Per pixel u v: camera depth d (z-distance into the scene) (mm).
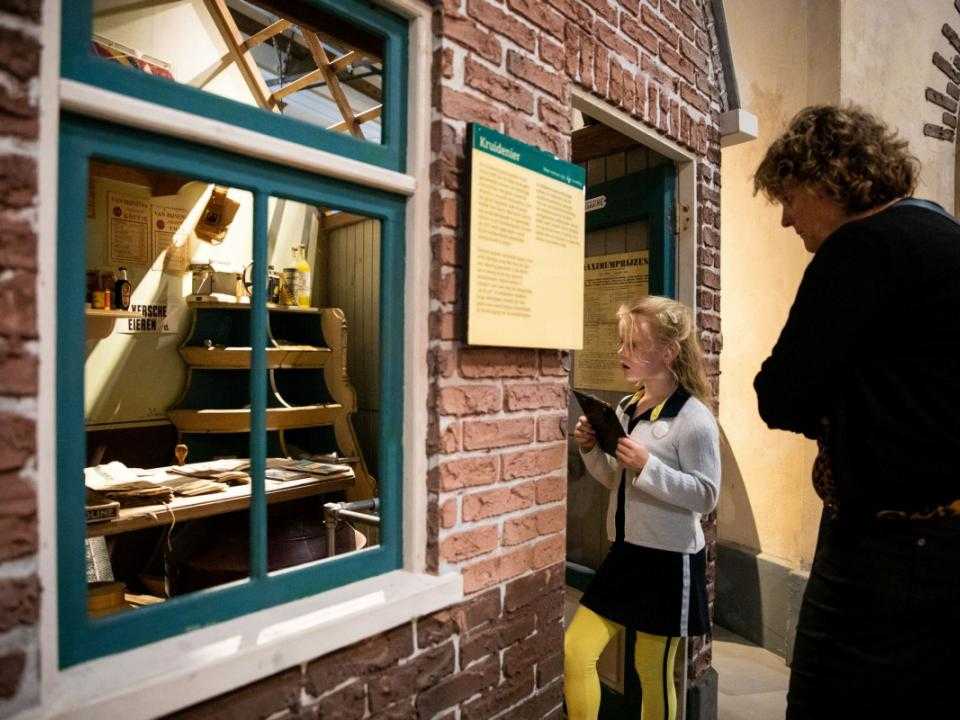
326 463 2744
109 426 2664
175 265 2846
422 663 1406
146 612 1036
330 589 1309
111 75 969
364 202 1352
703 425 1807
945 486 1150
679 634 1744
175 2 2801
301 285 3104
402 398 1445
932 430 1148
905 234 1171
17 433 854
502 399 1602
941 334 1153
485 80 1525
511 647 1652
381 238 1414
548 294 1682
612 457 1980
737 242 3666
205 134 1054
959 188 3973
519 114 1631
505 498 1619
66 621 943
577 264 1786
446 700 1471
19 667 862
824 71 3160
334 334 3045
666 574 1783
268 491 2277
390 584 1372
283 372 3334
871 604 1204
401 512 1456
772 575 3398
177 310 2861
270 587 1207
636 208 2650
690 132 2418
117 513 1941
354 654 1264
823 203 1323
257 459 1183
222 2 2787
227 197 2938
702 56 2525
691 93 2436
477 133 1456
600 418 1823
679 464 1820
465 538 1507
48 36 877
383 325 1423
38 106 867
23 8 851
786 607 3322
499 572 1605
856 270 1188
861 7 3205
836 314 1206
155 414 2805
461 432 1487
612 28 1997
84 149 953
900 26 3471
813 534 3258
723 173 3744
